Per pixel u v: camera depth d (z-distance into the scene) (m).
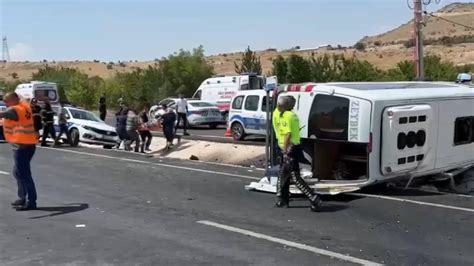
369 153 10.87
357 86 11.71
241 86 33.53
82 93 57.97
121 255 7.21
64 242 7.85
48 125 22.17
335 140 11.24
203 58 59.91
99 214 9.65
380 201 10.65
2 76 106.81
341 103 11.16
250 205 10.38
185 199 11.00
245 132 23.84
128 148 21.11
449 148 12.17
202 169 15.51
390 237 8.02
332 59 48.12
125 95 56.09
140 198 11.12
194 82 56.38
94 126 22.59
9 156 18.23
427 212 9.67
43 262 6.95
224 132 29.42
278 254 7.20
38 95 36.09
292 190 11.12
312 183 11.45
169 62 57.44
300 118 11.72
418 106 11.32
